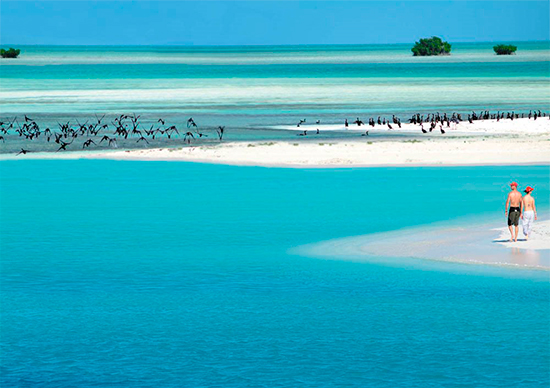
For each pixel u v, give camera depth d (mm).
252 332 58031
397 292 67000
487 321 59531
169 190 128125
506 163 156000
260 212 107250
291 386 48781
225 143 197375
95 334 57938
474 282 69250
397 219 99750
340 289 68250
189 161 164750
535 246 81250
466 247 81688
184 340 56625
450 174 142875
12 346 55719
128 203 115938
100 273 75000
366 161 160125
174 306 64312
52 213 108375
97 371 51250
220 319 60906
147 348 55156
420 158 163000
